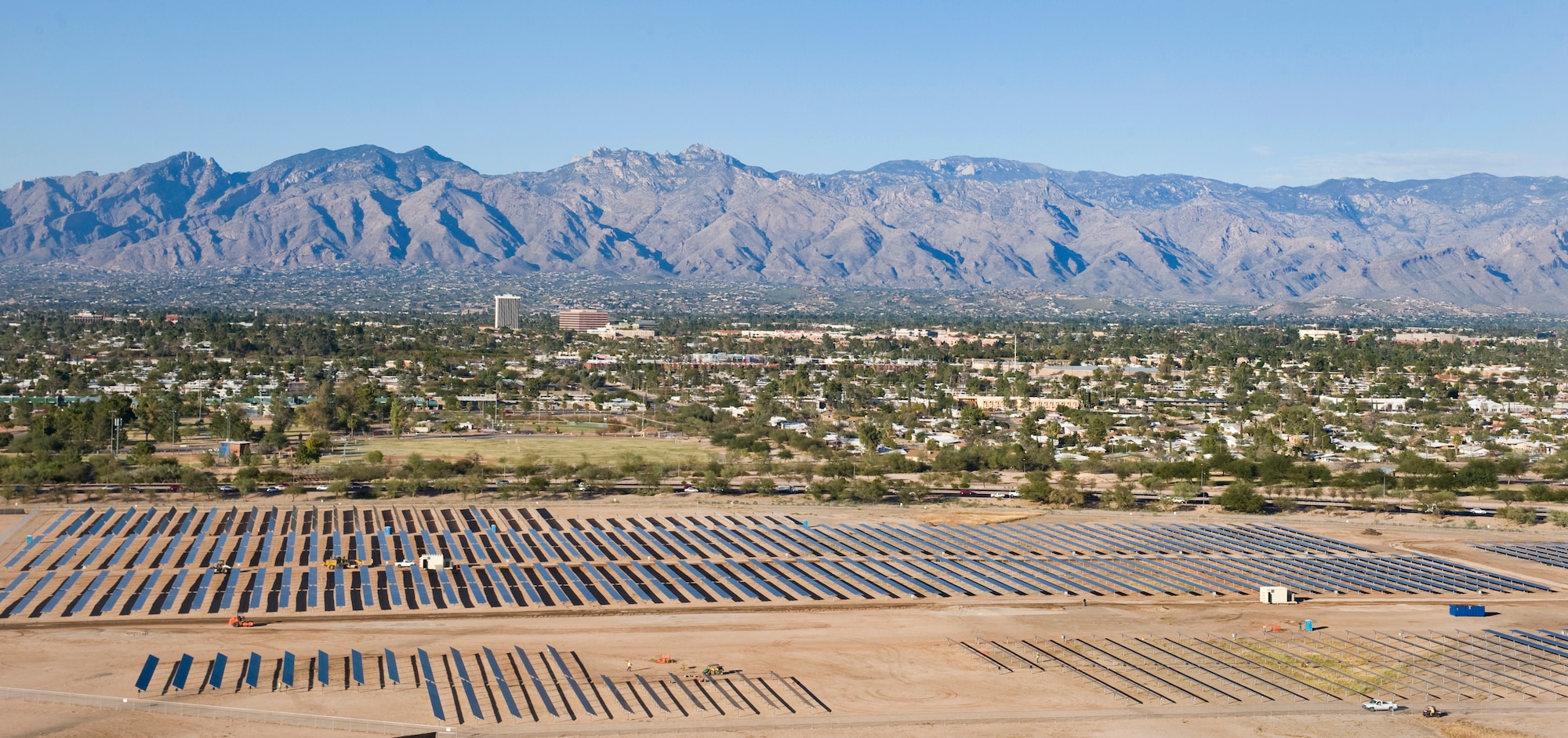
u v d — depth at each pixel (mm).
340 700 194500
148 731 181625
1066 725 190875
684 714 191875
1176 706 199125
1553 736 189625
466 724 186000
